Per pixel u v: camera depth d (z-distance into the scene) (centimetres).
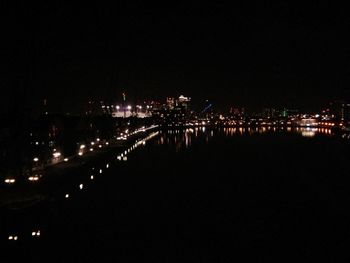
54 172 5147
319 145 11225
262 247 2981
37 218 3338
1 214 3284
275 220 3625
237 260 2761
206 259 2767
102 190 4706
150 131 17288
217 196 4562
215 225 3475
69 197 4275
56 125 6925
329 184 5322
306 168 6800
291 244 3041
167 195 4575
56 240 2986
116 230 3275
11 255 2689
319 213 3850
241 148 10369
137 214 3750
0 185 4262
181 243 3050
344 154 8919
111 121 12150
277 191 4862
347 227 3422
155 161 7581
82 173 5309
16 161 4781
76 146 7362
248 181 5531
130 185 5091
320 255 2850
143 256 2780
